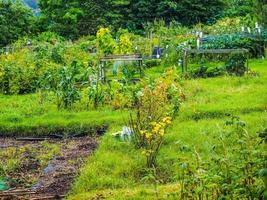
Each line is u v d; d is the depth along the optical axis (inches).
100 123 569.3
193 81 746.2
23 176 433.1
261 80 736.3
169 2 1854.1
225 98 639.1
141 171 413.7
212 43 1055.0
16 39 1715.1
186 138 475.8
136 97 507.5
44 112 644.1
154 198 342.0
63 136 560.1
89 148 506.3
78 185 386.6
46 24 1868.8
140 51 1106.1
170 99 544.4
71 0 1861.5
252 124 501.4
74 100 653.3
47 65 844.0
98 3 1859.0
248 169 287.4
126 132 487.2
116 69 884.6
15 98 758.5
